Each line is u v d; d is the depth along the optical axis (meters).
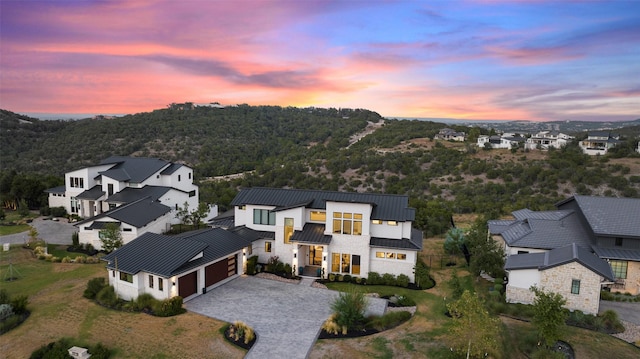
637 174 61.66
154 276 22.75
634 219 26.59
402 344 18.58
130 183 44.41
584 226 27.92
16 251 33.41
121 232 34.72
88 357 17.69
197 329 20.02
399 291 26.03
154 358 17.67
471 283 27.30
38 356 17.91
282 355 17.61
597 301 21.50
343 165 78.69
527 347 18.00
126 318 21.25
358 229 27.78
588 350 17.89
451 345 17.94
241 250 28.19
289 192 31.98
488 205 52.50
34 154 81.19
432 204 49.03
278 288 25.94
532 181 62.75
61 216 46.38
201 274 24.50
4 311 20.81
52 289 25.44
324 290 25.80
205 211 42.00
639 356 17.50
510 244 27.38
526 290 23.02
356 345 18.53
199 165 82.69
